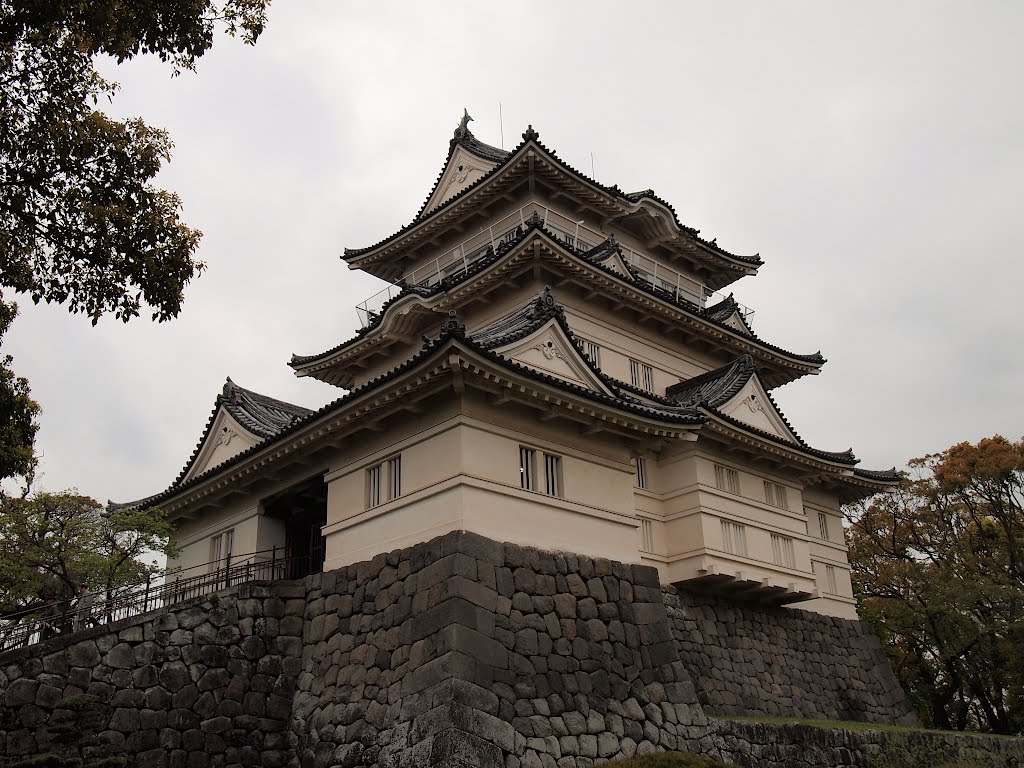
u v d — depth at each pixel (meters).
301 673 20.48
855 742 23.81
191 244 17.34
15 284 16.19
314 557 25.91
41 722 16.89
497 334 22.31
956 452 46.06
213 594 20.06
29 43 15.52
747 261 40.25
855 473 33.00
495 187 33.25
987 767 26.81
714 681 25.08
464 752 16.03
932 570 41.47
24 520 22.20
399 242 36.44
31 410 19.53
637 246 37.38
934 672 40.44
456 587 17.62
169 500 26.53
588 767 17.92
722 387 29.78
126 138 16.58
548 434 21.28
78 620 19.72
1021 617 36.47
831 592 32.62
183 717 18.58
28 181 15.77
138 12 16.28
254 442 26.36
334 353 33.84
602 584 20.77
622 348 31.30
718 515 26.62
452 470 19.08
